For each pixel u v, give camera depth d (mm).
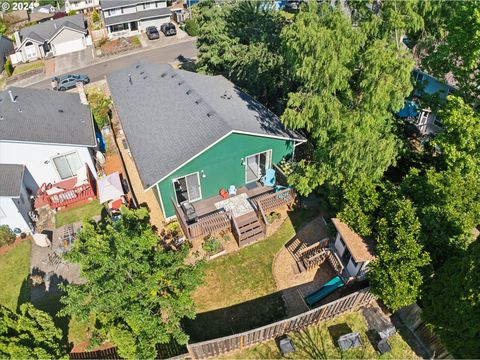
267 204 20484
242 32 28547
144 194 23844
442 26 17609
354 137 16016
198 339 15539
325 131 17156
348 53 15367
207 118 20766
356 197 16391
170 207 20703
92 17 61750
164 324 14133
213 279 17906
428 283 13727
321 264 18219
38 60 49906
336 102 16375
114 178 22531
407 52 15148
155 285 13922
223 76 30359
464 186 15414
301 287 17328
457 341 12391
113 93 28016
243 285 17578
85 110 28156
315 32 15047
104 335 14188
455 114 16109
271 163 22516
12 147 22188
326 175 17859
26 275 19219
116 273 13789
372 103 15383
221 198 21844
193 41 51062
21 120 23812
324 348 14805
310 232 19922
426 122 25469
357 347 14672
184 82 25266
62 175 24703
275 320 16109
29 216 22312
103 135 30328
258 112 23156
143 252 15320
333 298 16469
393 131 20078
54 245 20891
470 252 12336
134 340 13312
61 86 39312
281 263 18453
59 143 23094
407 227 14258
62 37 49969
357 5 16344
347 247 15508
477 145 16203
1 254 20516
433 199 15617
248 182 22781
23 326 13273
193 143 19562
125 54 48375
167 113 22859
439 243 14391
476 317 11578
